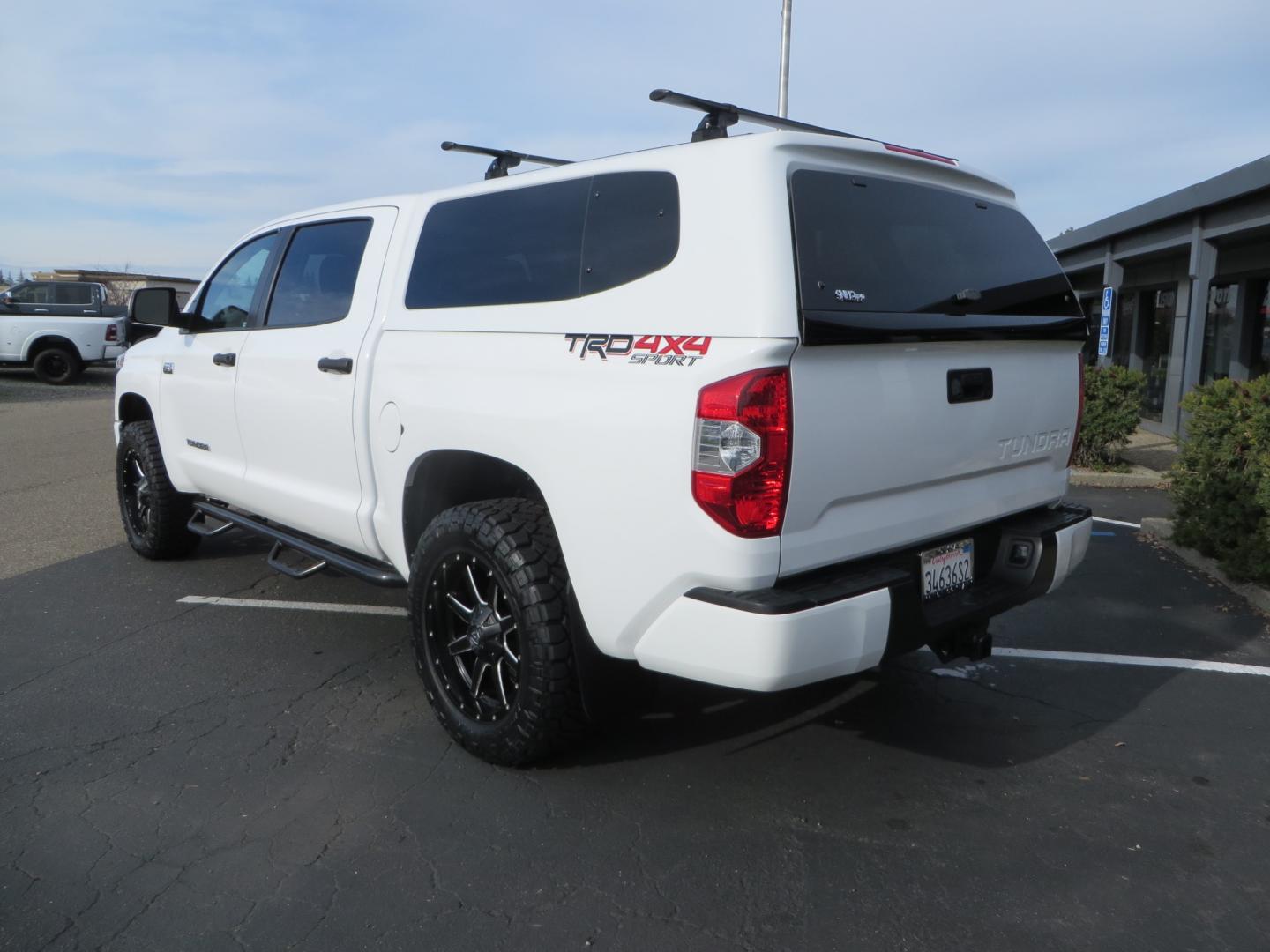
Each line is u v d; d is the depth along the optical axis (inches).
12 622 200.4
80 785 133.6
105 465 408.5
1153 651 186.7
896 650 116.6
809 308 105.2
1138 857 116.9
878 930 103.3
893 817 125.8
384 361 149.8
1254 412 228.5
